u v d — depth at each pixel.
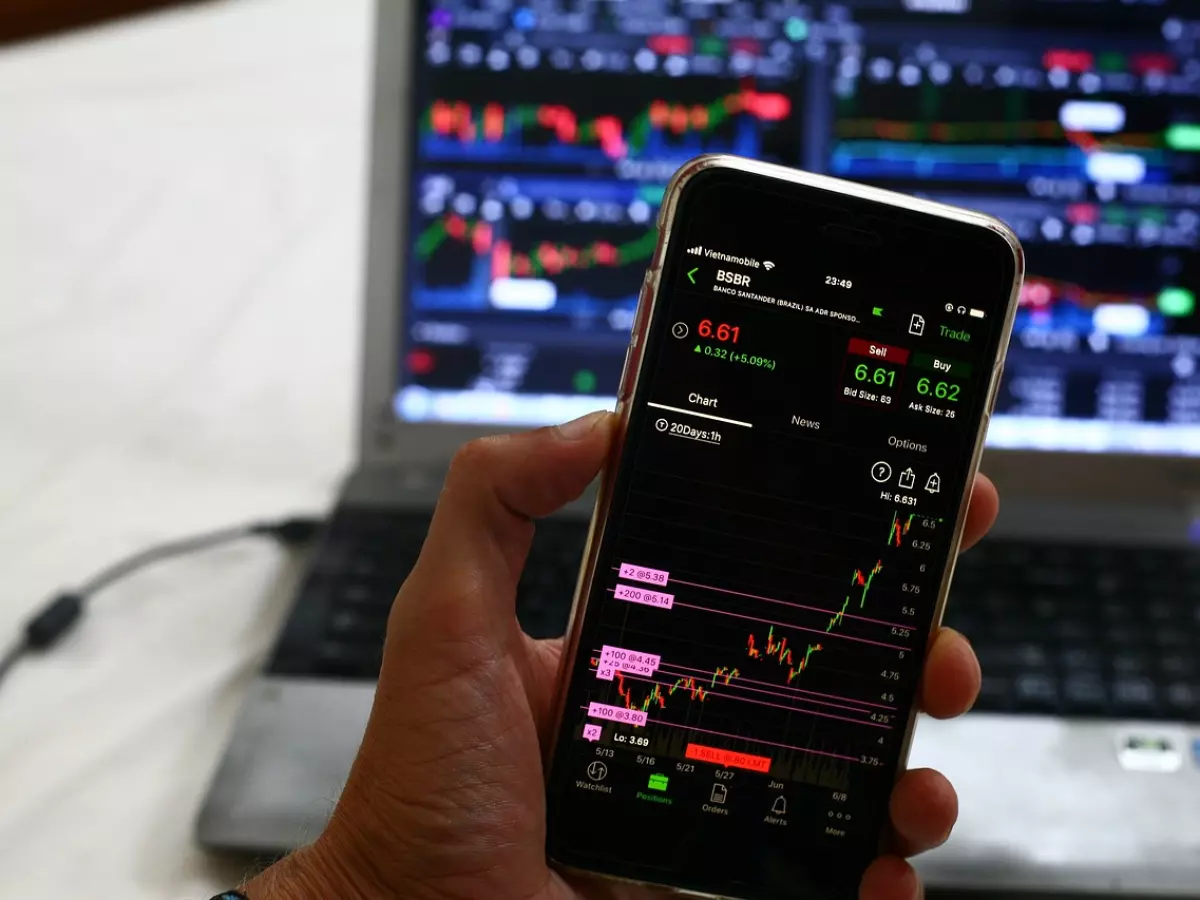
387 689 0.32
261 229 0.67
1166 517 0.52
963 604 0.47
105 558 0.49
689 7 0.54
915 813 0.34
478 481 0.32
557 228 0.54
